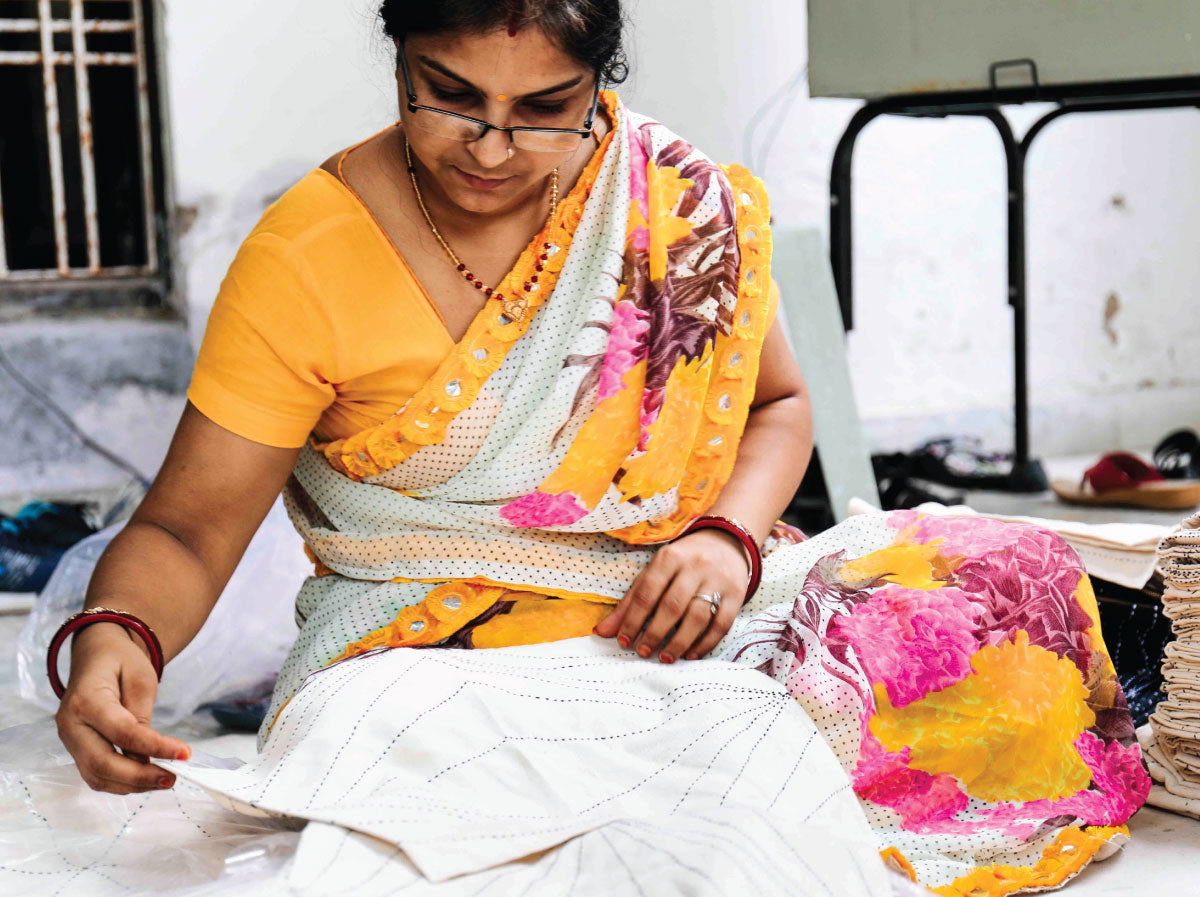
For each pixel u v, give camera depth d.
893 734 1.51
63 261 3.98
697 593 1.50
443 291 1.50
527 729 1.35
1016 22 3.26
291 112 3.89
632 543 1.61
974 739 1.53
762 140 4.51
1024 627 1.58
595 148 1.58
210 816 1.38
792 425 1.73
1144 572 2.00
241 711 2.20
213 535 1.46
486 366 1.49
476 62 1.28
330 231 1.46
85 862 1.29
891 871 1.32
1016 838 1.50
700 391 1.57
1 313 3.87
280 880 1.14
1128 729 1.66
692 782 1.32
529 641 1.53
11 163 4.11
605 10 1.33
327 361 1.46
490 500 1.54
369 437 1.50
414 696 1.34
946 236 4.97
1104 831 1.56
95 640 1.31
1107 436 5.32
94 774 1.24
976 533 1.63
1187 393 5.35
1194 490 4.08
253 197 3.90
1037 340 5.19
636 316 1.51
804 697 1.46
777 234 3.40
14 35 4.04
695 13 4.32
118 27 3.96
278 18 3.83
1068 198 5.15
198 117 3.82
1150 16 3.08
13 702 2.29
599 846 1.21
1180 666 1.74
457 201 1.42
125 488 3.90
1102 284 5.25
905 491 4.06
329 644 1.53
